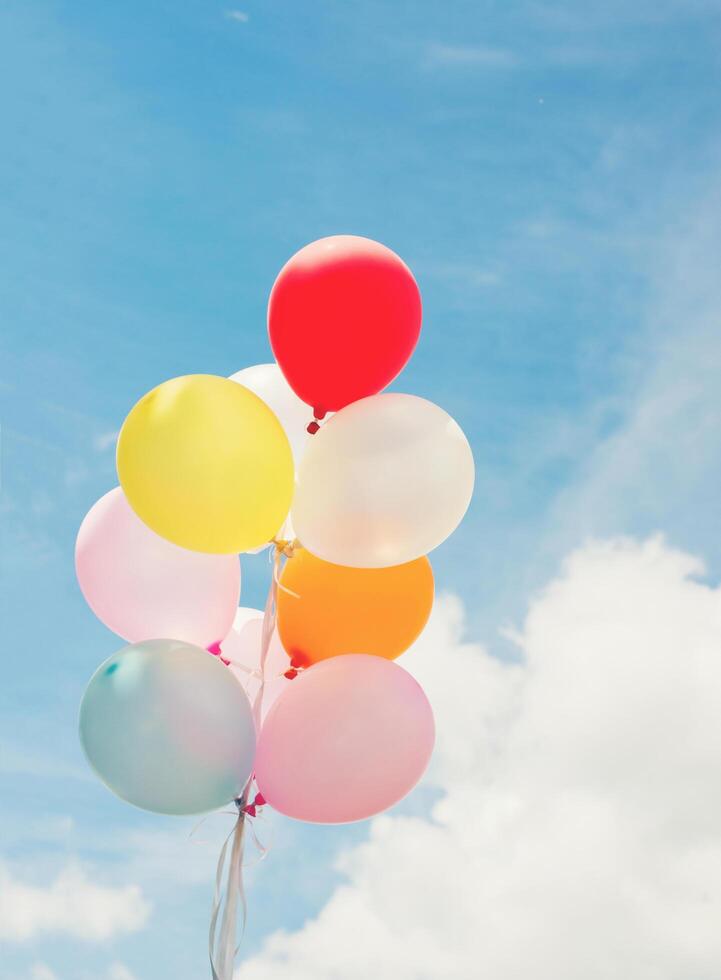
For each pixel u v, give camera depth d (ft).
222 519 5.30
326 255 5.79
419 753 5.69
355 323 5.67
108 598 5.90
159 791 5.38
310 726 5.57
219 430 5.23
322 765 5.53
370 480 5.32
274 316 5.87
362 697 5.60
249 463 5.26
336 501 5.37
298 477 5.61
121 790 5.43
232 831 5.82
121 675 5.39
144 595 5.86
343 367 5.74
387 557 5.51
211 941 5.71
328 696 5.62
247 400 5.43
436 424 5.48
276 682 6.57
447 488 5.41
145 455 5.24
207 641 6.02
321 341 5.70
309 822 5.73
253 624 6.74
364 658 5.78
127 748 5.31
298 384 5.89
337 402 5.89
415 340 5.94
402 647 6.14
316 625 5.99
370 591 5.97
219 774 5.41
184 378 5.43
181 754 5.32
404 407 5.51
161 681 5.36
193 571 5.88
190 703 5.34
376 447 5.36
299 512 5.54
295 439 6.23
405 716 5.64
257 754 5.72
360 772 5.55
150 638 5.94
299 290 5.74
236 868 5.76
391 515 5.34
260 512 5.36
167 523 5.35
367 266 5.74
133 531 5.88
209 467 5.21
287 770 5.58
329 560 5.62
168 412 5.26
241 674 6.61
